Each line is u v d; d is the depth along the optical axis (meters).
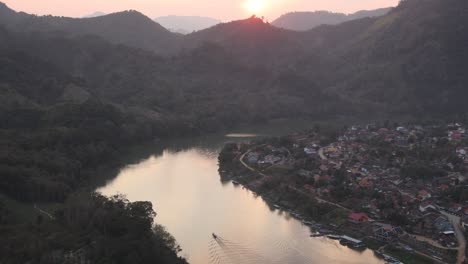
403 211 179.00
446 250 149.75
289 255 151.50
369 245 158.50
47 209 178.12
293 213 189.62
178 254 149.88
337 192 195.50
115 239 131.25
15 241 129.38
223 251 153.38
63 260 122.06
